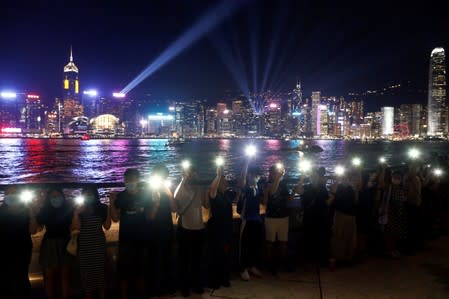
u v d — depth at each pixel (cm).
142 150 15162
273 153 13475
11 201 510
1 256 504
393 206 774
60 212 552
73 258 563
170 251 614
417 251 821
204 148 17288
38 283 596
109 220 578
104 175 6147
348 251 720
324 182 742
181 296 598
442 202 987
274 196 690
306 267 718
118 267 574
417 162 838
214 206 631
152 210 583
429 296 596
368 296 595
